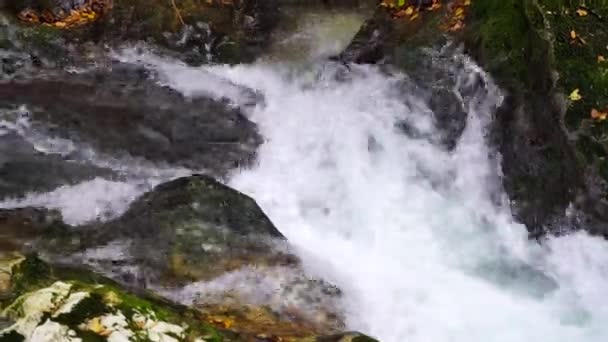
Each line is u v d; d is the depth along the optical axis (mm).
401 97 9750
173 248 7672
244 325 6852
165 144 9461
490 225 8656
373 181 9367
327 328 7184
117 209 8375
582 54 8430
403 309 7641
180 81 10328
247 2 11641
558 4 8859
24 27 10414
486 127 8836
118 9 10945
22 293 5957
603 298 7781
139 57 10625
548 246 8250
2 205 8227
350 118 9906
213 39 11039
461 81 9156
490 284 8023
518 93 8547
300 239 8594
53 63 10219
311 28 11672
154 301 6848
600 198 7879
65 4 10945
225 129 9789
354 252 8508
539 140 8305
